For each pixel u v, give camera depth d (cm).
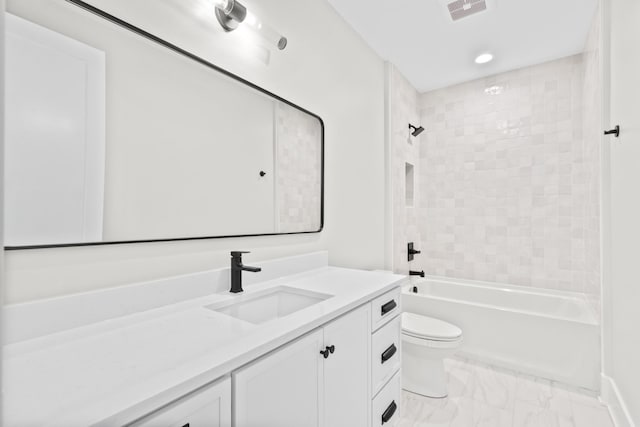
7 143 71
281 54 155
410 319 210
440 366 186
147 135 99
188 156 112
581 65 254
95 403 48
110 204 90
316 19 182
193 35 114
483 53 255
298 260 159
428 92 331
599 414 168
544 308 256
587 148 235
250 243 138
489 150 297
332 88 196
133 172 96
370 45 241
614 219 168
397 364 149
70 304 80
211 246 121
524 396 186
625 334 148
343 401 107
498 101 292
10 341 70
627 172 143
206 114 118
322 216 180
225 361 62
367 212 234
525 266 279
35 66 76
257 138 141
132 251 96
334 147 197
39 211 76
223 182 125
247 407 69
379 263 249
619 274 158
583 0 191
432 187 328
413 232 316
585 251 246
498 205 292
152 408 50
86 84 85
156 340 73
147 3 100
